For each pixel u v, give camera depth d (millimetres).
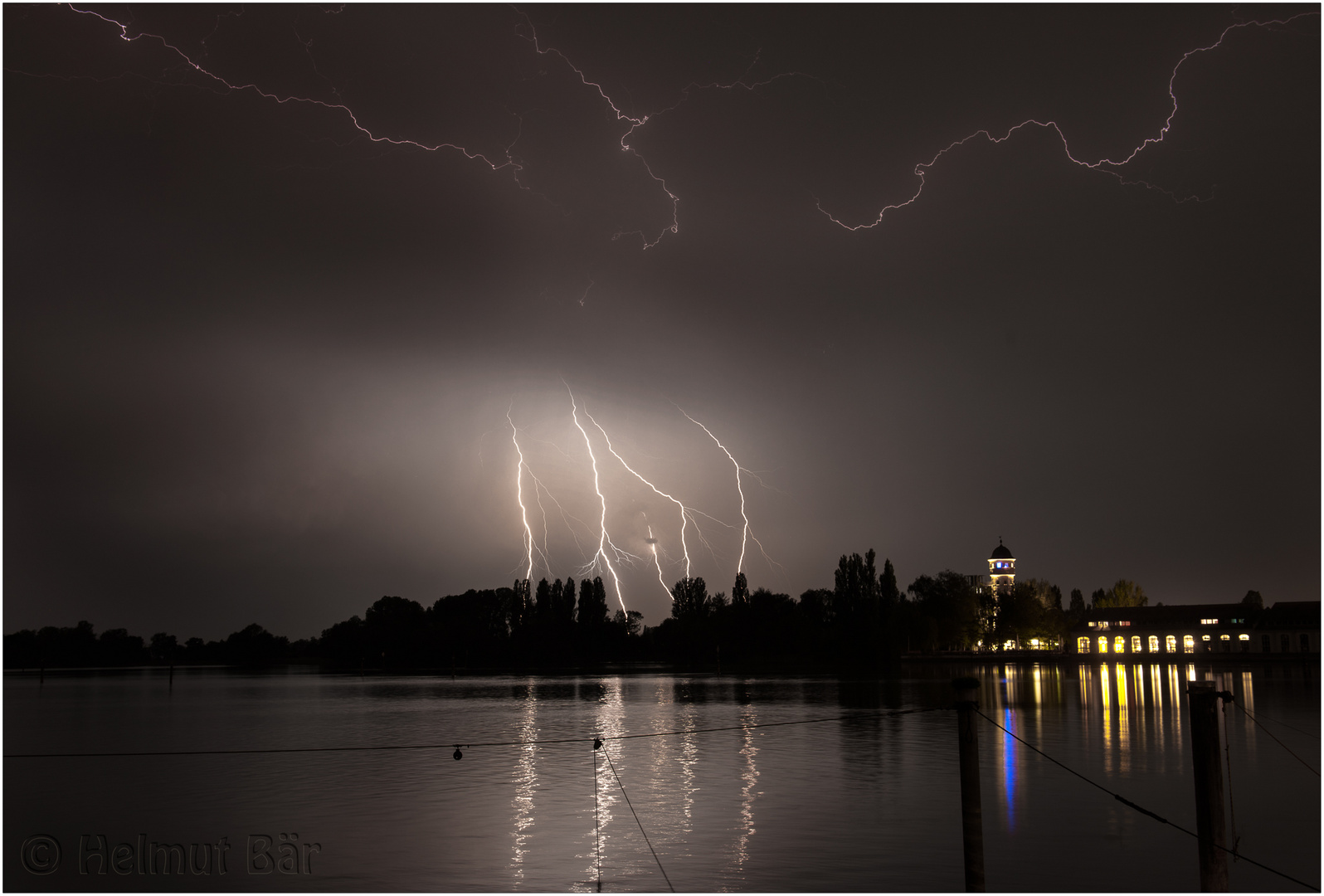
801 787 27672
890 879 18078
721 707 60750
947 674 107125
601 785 28578
